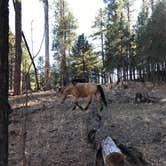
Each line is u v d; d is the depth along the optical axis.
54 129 13.26
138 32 39.62
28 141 12.31
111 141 9.87
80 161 10.64
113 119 14.58
